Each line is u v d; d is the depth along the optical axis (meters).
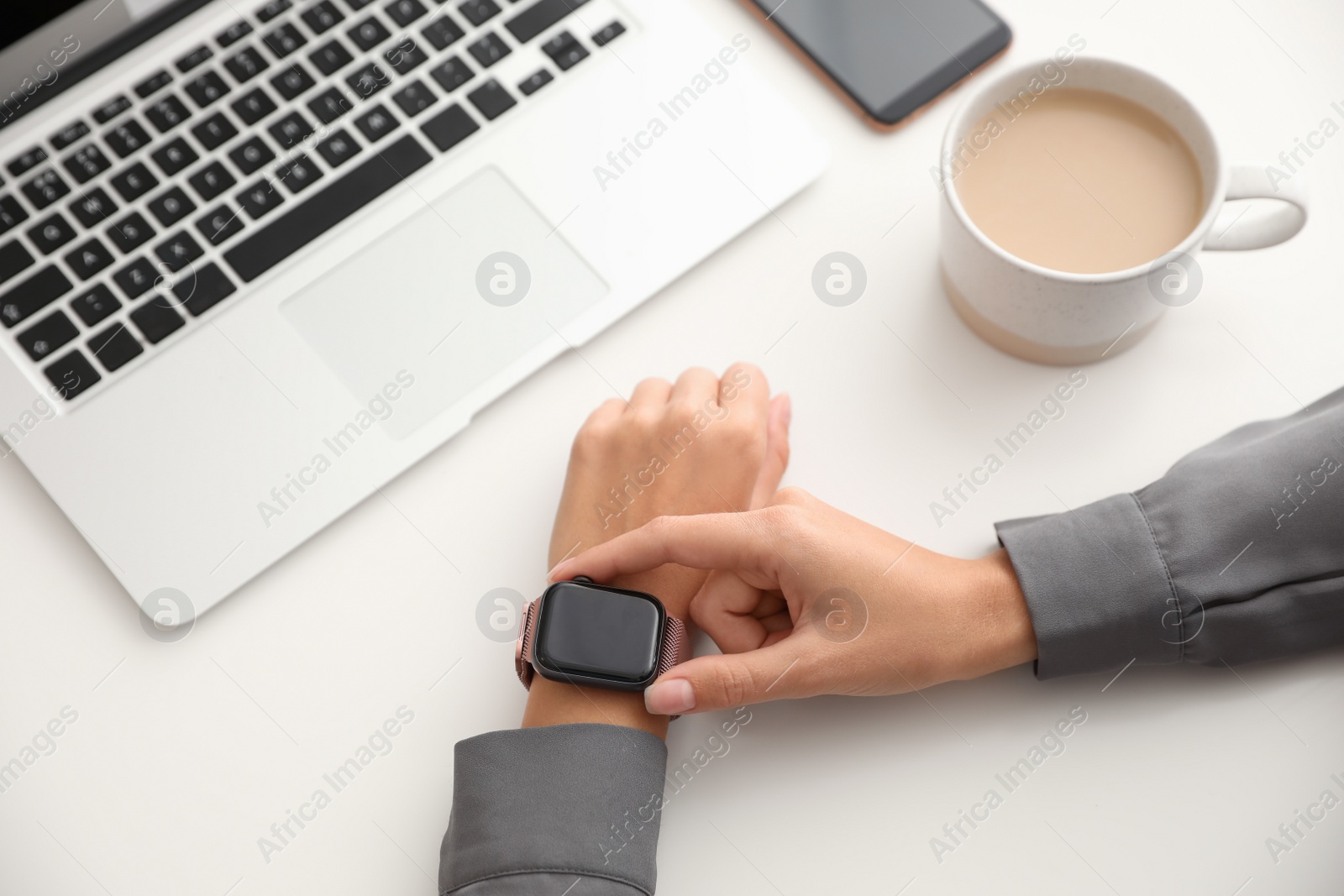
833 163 0.79
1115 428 0.72
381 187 0.75
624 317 0.75
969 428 0.72
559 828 0.60
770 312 0.75
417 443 0.71
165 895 0.64
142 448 0.70
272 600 0.69
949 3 0.81
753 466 0.71
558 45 0.78
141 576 0.68
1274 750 0.65
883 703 0.66
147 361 0.71
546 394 0.74
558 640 0.63
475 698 0.68
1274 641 0.64
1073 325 0.66
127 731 0.67
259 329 0.72
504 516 0.71
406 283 0.73
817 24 0.80
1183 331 0.74
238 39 0.77
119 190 0.74
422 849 0.65
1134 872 0.63
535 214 0.75
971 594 0.64
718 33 0.81
